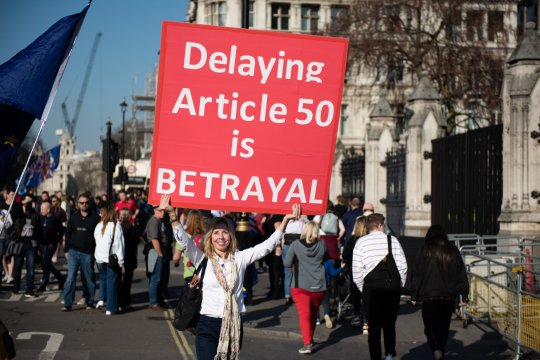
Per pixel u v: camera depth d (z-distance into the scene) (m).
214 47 6.25
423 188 20.42
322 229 13.34
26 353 9.45
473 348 10.33
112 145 23.08
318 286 9.89
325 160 6.39
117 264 12.95
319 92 6.37
